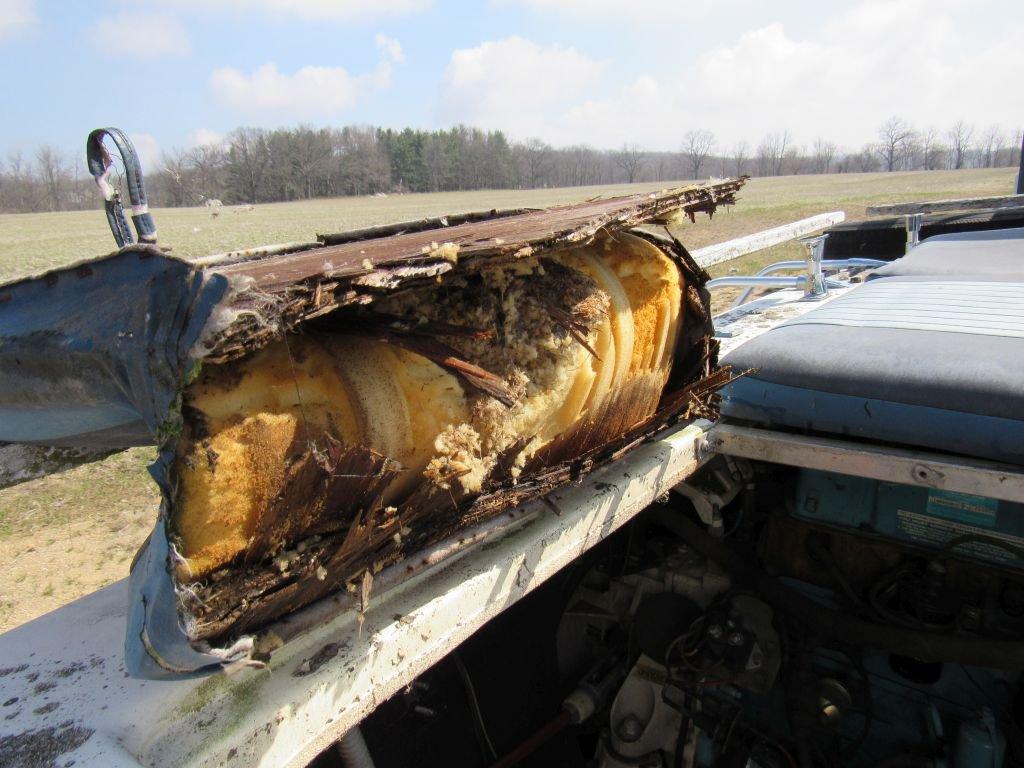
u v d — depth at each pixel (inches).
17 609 149.7
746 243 147.9
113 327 34.3
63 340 36.9
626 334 58.5
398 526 43.1
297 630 40.7
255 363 36.4
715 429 79.4
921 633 70.7
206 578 35.4
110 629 48.4
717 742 80.7
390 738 68.2
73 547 176.2
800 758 76.7
